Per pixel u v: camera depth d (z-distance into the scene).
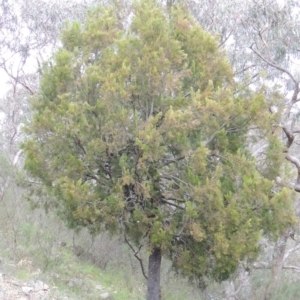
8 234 11.16
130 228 9.09
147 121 8.26
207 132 8.91
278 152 9.70
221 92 8.69
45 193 10.09
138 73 8.73
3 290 7.94
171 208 9.12
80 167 8.54
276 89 10.39
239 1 16.52
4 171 12.80
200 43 9.46
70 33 9.68
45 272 10.01
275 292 16.97
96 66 8.99
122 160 8.27
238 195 8.61
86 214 8.37
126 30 10.34
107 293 10.87
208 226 8.54
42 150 9.01
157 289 9.82
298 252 20.50
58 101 9.22
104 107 8.52
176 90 8.89
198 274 9.40
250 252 8.83
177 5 10.02
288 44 16.62
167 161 8.84
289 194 8.82
